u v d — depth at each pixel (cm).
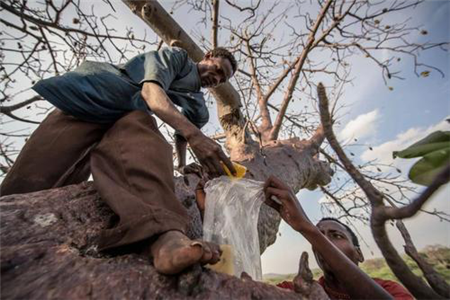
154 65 155
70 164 161
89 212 131
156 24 298
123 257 99
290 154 317
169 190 115
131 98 164
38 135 160
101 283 84
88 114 160
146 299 82
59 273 88
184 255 84
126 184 116
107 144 134
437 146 56
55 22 278
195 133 134
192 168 214
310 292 96
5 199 129
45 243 105
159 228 98
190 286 86
